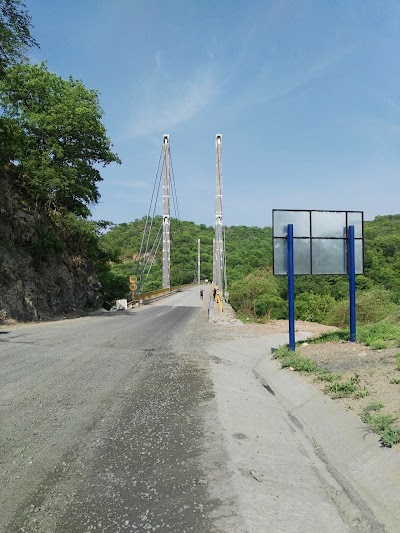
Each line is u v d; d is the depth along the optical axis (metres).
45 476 4.08
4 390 7.11
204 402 6.69
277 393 7.88
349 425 5.20
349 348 10.24
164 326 19.98
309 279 46.53
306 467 4.48
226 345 13.91
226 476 4.04
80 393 7.11
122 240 87.75
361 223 11.48
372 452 4.40
